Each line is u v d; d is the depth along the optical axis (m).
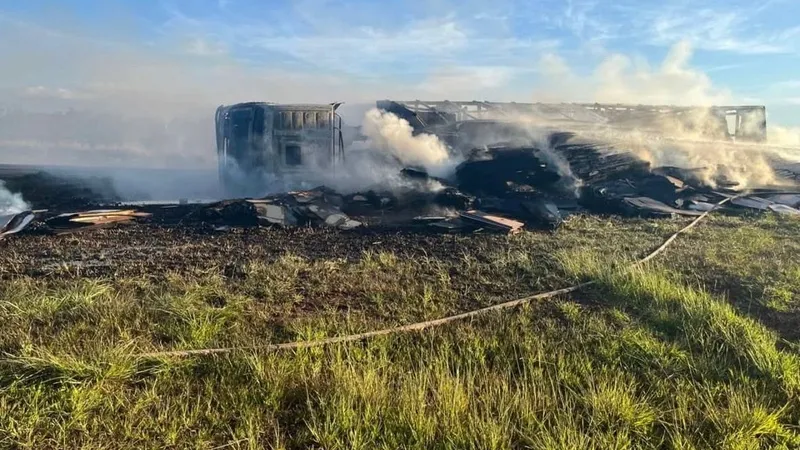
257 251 8.94
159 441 3.74
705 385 4.60
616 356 5.14
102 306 5.82
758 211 13.25
